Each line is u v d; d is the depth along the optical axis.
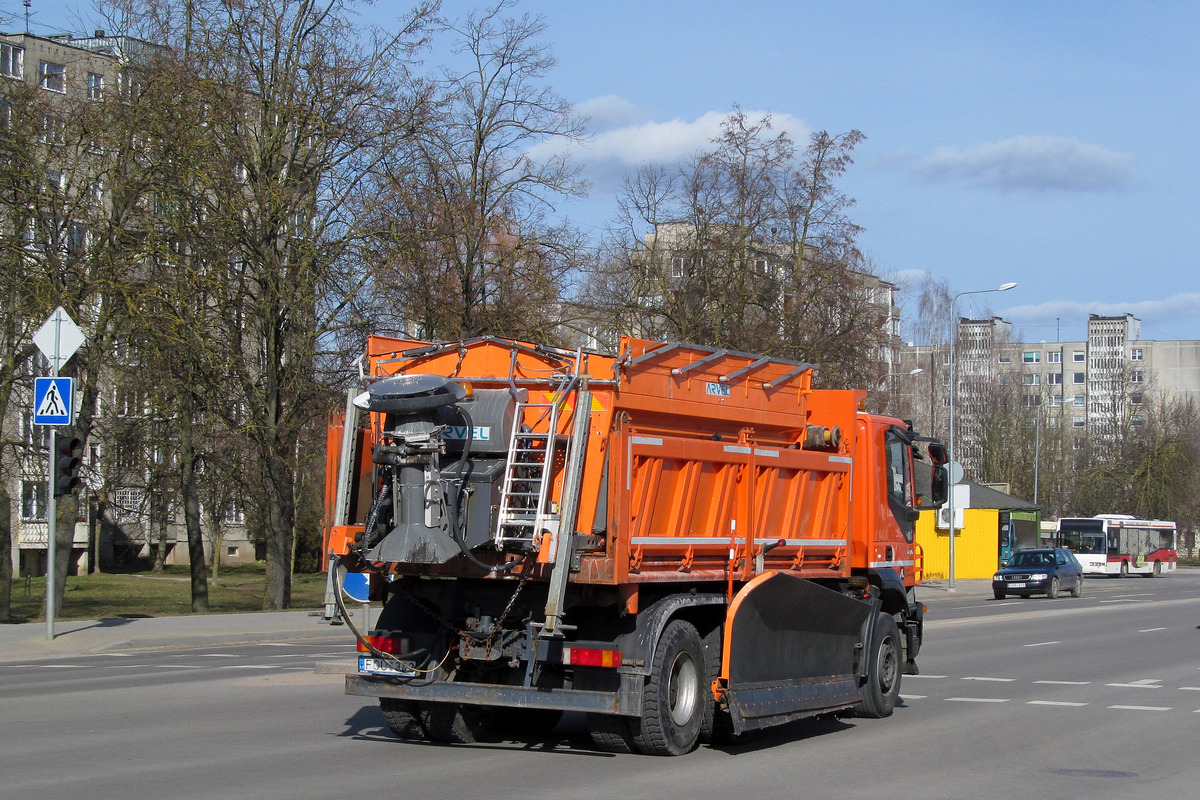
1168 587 55.66
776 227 39.12
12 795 7.77
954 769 9.50
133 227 26.77
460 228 29.78
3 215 25.44
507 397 9.29
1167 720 12.52
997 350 110.00
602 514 9.12
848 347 38.56
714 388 10.73
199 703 12.90
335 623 9.93
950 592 44.44
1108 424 93.69
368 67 29.12
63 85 27.41
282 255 28.28
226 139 27.69
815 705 11.01
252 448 28.83
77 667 17.25
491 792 8.12
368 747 10.13
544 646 9.37
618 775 8.93
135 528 55.75
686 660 9.89
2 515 25.44
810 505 11.84
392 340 10.34
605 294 39.03
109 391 27.20
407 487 9.16
